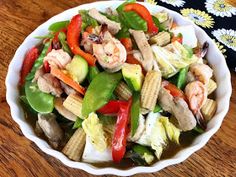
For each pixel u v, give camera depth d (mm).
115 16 268
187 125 227
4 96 267
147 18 264
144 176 233
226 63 274
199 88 237
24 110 250
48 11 316
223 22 303
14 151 244
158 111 234
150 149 230
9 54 289
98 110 229
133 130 222
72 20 249
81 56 237
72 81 230
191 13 310
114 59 231
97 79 232
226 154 242
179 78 242
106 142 227
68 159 224
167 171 235
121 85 235
